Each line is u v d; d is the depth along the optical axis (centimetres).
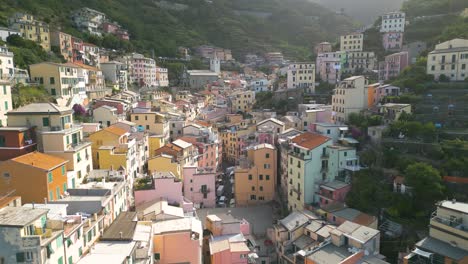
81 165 5562
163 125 10025
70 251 3500
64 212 3859
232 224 5919
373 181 7188
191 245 4834
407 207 6494
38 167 4397
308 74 15112
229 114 15225
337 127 8681
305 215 6588
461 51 10288
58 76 10219
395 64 13888
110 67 16025
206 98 19175
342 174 7562
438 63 10731
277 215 7981
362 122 9000
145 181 6969
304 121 10512
